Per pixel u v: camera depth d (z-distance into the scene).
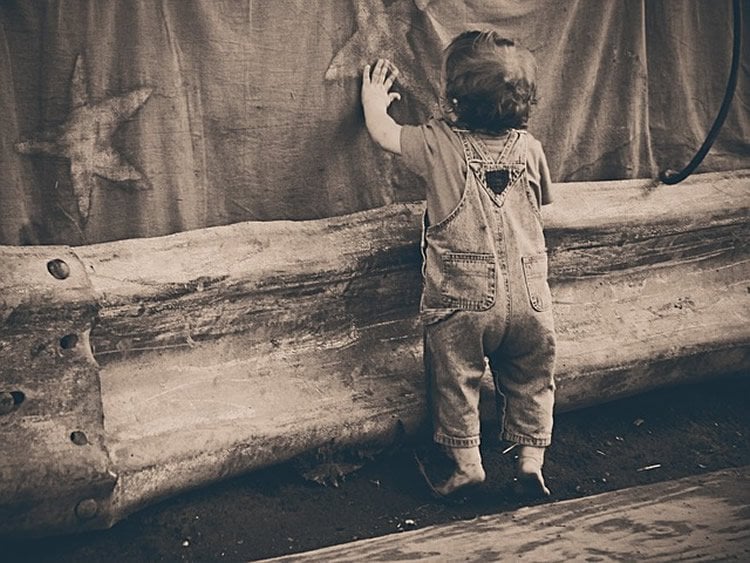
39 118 2.93
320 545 3.08
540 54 3.76
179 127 3.13
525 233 3.30
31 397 2.81
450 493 3.33
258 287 3.24
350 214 3.48
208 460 3.07
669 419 3.96
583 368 3.73
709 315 4.07
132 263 3.05
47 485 2.76
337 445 3.33
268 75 3.25
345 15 3.35
